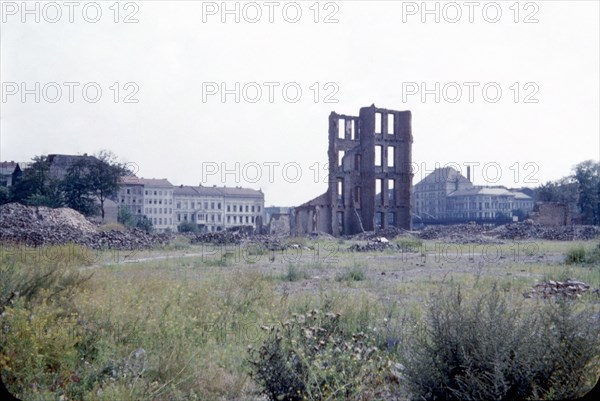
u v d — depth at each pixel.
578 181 91.69
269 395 5.97
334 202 66.19
